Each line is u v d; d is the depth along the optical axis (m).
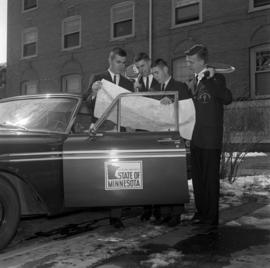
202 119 4.96
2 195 4.00
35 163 4.19
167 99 4.76
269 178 9.04
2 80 26.52
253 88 15.55
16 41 24.23
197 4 17.03
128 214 5.91
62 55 21.77
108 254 4.04
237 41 15.91
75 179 4.36
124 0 19.16
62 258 3.94
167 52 17.77
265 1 15.39
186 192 4.45
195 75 5.18
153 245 4.33
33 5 23.41
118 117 4.69
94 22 20.34
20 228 5.20
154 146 4.46
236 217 5.60
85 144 4.41
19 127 4.54
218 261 3.84
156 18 18.11
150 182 4.44
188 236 4.66
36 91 23.27
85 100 4.97
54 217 5.54
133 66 5.83
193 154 5.18
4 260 3.91
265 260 3.87
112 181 4.41
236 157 8.29
